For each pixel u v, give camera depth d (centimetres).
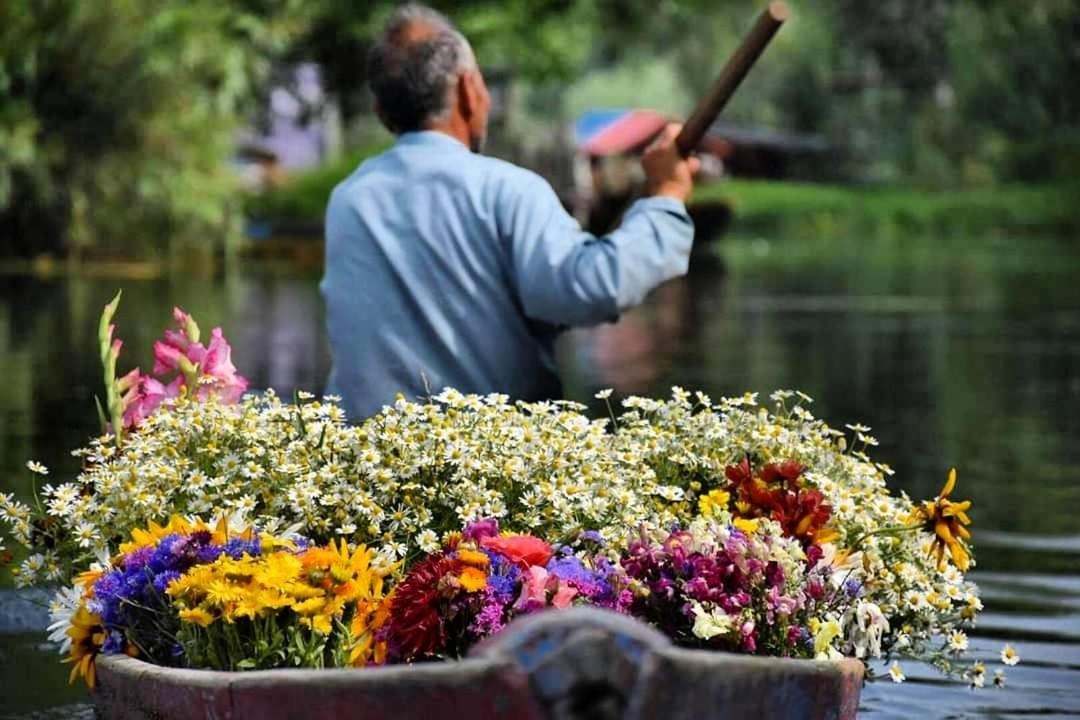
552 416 771
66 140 5034
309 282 4853
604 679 467
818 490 747
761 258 7112
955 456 1825
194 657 643
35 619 999
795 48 14675
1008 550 1334
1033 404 2264
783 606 651
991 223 11006
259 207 7381
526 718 468
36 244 5203
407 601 634
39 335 3086
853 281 5325
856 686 609
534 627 467
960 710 880
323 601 631
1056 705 894
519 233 873
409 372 889
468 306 886
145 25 5081
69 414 2069
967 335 3344
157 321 3409
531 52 7412
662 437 793
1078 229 10750
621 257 845
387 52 922
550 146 9319
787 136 14638
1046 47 12925
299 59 7512
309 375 2483
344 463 738
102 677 639
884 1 14112
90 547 732
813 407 2225
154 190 5194
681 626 654
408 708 498
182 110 5228
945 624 765
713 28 14400
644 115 11438
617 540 700
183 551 657
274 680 539
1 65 4778
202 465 751
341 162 7856
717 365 2753
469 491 723
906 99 14162
